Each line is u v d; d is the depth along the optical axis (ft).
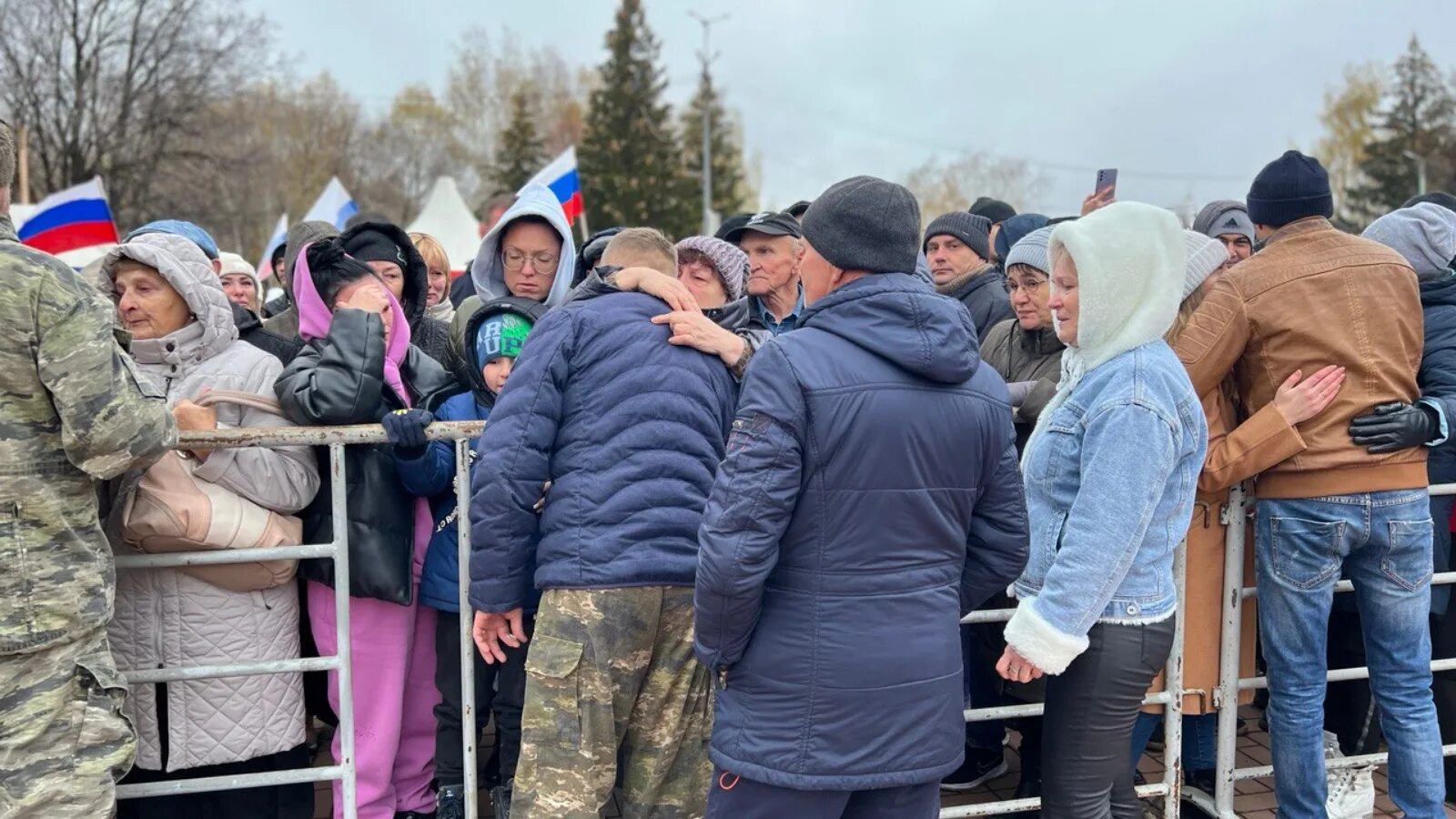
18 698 6.40
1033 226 15.51
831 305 6.46
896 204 6.50
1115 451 7.00
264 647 8.18
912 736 6.30
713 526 6.19
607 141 145.69
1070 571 6.88
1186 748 10.75
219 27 101.45
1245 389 9.27
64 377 6.33
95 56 96.48
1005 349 11.57
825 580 6.28
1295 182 9.07
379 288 8.97
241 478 7.93
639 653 7.47
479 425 8.08
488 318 9.21
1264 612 9.21
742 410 6.31
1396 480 8.80
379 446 8.39
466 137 180.65
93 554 6.76
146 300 8.27
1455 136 137.90
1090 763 7.49
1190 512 7.70
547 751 7.31
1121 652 7.37
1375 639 9.19
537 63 185.06
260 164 110.73
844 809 6.57
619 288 8.09
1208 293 9.27
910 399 6.27
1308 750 8.99
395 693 8.84
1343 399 8.67
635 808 7.86
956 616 6.64
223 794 8.84
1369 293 8.75
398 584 8.34
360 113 166.40
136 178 97.96
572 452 7.52
